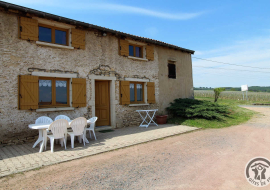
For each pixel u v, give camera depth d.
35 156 4.36
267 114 11.98
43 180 3.20
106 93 8.09
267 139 5.93
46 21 6.21
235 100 25.86
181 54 11.40
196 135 6.61
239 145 5.31
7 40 5.50
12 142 5.45
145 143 5.57
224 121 9.12
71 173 3.49
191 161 4.09
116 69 8.12
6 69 5.45
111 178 3.28
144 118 8.85
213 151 4.79
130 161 4.11
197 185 3.01
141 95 9.37
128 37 8.50
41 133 5.00
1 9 5.42
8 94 5.45
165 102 10.24
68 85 6.79
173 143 5.57
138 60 9.04
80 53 7.02
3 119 5.34
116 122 8.00
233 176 3.34
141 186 3.00
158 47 10.04
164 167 3.77
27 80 5.71
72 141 5.05
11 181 3.16
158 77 9.95
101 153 4.65
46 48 6.23
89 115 7.15
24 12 5.74
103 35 7.65
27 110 5.75
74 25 6.85
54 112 6.30
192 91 11.92
